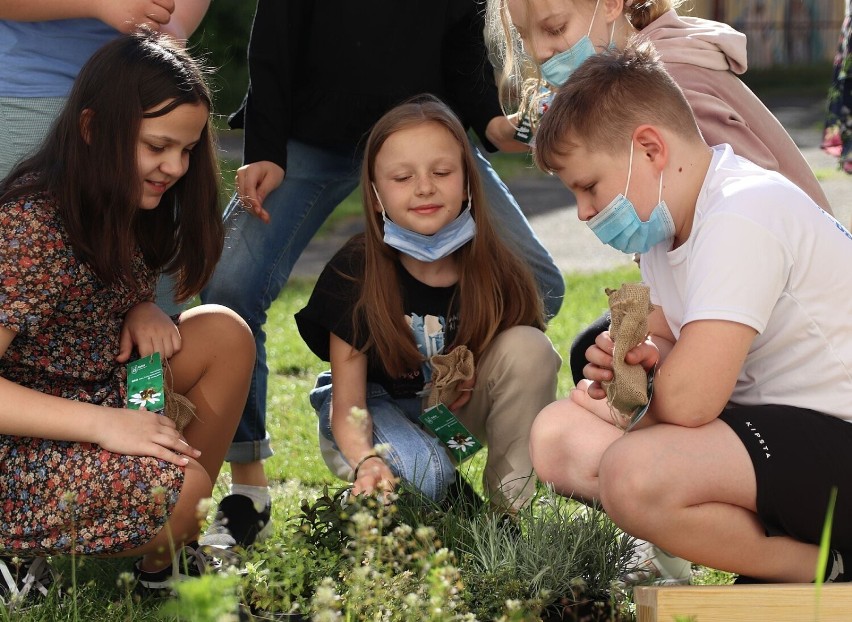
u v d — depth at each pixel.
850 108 5.81
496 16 3.92
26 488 2.90
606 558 3.04
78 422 2.89
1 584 2.95
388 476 3.24
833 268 2.76
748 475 2.66
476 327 3.55
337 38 4.00
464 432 3.51
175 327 3.26
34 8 3.24
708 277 2.69
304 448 4.52
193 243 3.20
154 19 3.30
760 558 2.73
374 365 3.64
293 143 4.09
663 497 2.67
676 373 2.69
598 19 3.46
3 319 2.86
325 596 2.26
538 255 4.15
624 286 2.80
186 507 2.93
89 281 3.00
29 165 3.02
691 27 3.53
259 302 4.03
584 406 3.26
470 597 2.80
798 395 2.80
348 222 11.63
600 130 2.81
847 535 2.70
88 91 2.91
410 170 3.44
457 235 3.52
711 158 2.88
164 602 2.84
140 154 2.92
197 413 3.33
